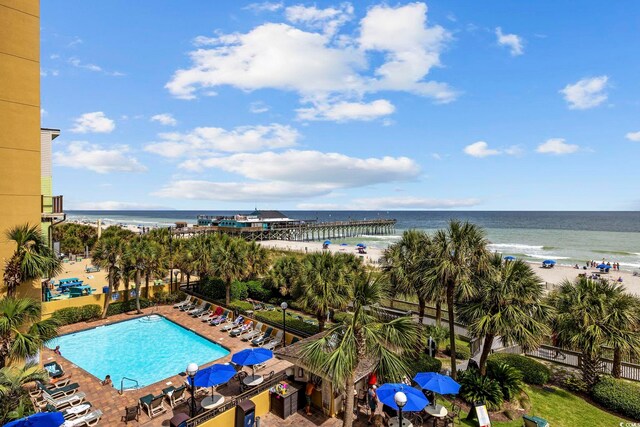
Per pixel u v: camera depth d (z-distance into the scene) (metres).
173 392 14.18
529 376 16.58
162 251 30.77
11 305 12.88
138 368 19.03
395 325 10.53
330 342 10.39
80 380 16.62
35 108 15.40
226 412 11.91
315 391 13.71
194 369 12.02
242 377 15.91
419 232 21.53
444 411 12.30
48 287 27.59
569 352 18.88
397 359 10.09
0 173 14.48
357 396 13.84
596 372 15.91
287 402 13.12
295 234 103.75
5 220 14.66
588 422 13.35
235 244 27.95
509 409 13.66
